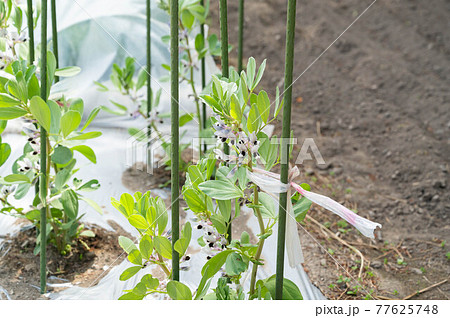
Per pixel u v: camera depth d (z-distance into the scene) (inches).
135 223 48.6
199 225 48.6
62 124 57.1
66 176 64.0
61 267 67.6
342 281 71.0
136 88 86.3
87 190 65.9
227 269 45.6
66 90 69.1
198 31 90.3
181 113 79.3
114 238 74.2
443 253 80.8
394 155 106.7
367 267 75.8
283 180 44.2
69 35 95.8
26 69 57.2
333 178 98.4
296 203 49.1
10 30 62.7
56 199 63.3
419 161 104.7
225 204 48.0
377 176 100.7
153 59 96.3
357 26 154.3
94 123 100.3
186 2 76.1
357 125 115.6
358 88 128.6
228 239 51.3
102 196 83.7
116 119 100.7
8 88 54.5
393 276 75.2
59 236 69.3
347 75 133.5
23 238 72.8
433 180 99.1
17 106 56.5
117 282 63.2
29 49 60.9
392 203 93.0
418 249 81.8
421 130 114.9
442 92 128.0
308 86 128.4
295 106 120.7
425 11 165.2
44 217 60.8
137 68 99.2
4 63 61.5
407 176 100.6
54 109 59.3
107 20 77.9
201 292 48.8
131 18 79.8
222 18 50.8
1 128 62.9
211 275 47.2
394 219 89.4
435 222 89.1
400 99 125.4
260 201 50.8
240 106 46.0
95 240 73.4
